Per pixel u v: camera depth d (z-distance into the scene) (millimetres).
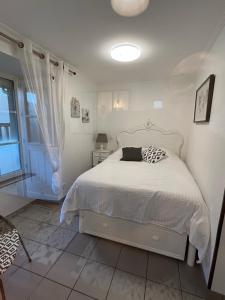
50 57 2133
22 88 2326
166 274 1444
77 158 2934
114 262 1560
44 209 2455
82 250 1696
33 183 2549
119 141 3322
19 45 1711
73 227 2053
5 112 2268
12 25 1545
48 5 1278
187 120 2875
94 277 1410
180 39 1761
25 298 1236
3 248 1187
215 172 1371
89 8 1311
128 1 1241
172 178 1916
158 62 2342
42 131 2113
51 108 2174
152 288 1328
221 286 1242
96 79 2986
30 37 1754
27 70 1827
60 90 2289
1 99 2211
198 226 1382
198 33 1639
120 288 1324
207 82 1780
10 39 1626
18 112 2396
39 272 1444
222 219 1161
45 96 2109
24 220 2189
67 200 1846
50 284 1344
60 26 1558
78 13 1372
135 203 1620
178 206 1485
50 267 1495
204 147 1821
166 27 1558
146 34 1679
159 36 1713
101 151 3354
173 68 2543
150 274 1443
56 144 2303
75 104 2713
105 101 3174
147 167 2363
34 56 1909
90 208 1812
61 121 2369
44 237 1874
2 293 1133
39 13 1374
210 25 1509
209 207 1458
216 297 1262
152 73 2717
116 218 1734
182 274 1446
